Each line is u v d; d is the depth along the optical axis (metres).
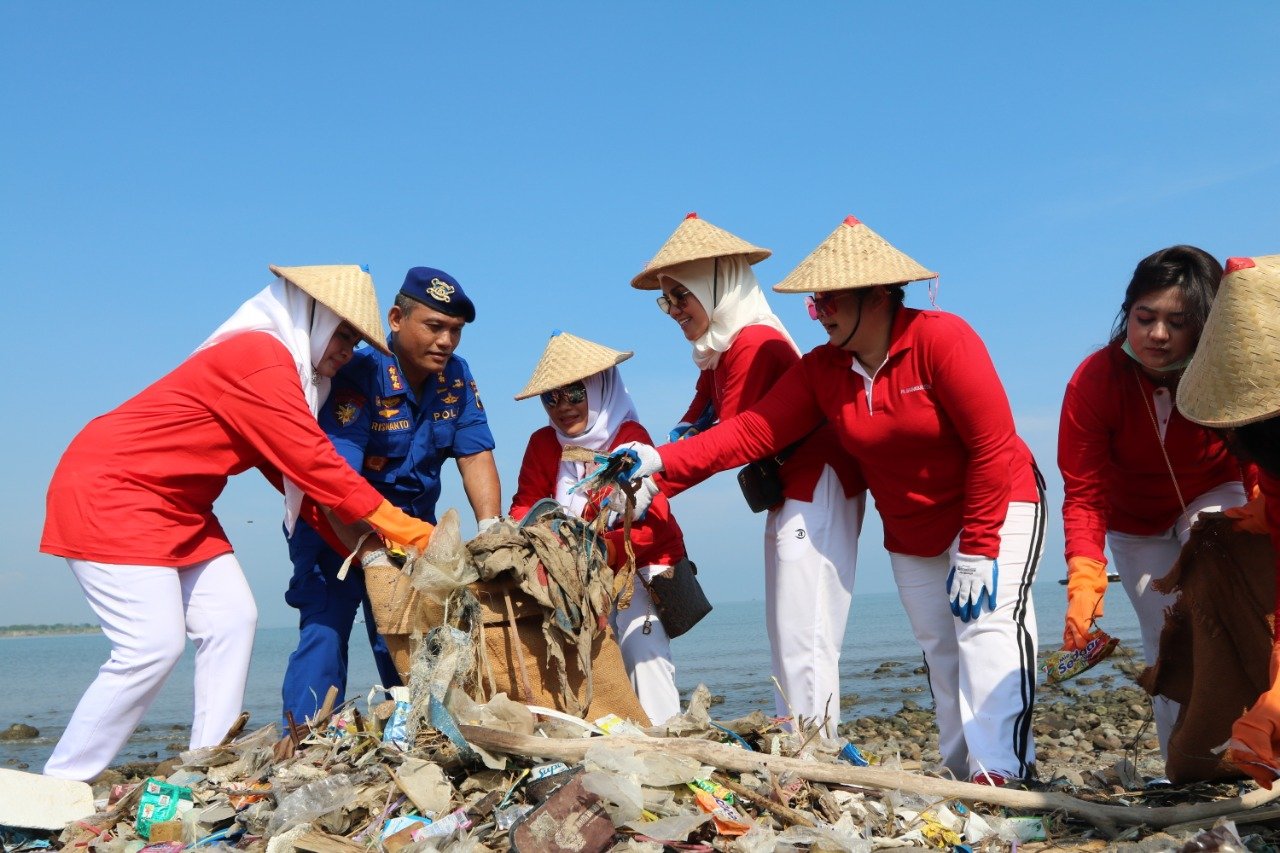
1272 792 3.69
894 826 3.65
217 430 4.52
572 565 4.27
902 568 4.98
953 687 4.97
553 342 5.69
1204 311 4.21
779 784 3.69
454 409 5.62
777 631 5.13
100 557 4.33
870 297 4.58
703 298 5.34
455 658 3.83
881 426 4.68
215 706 4.57
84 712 4.34
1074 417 4.68
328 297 4.66
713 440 4.99
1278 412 3.19
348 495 4.46
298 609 5.22
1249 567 4.11
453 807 3.60
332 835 3.46
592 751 3.54
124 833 3.82
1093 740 10.24
